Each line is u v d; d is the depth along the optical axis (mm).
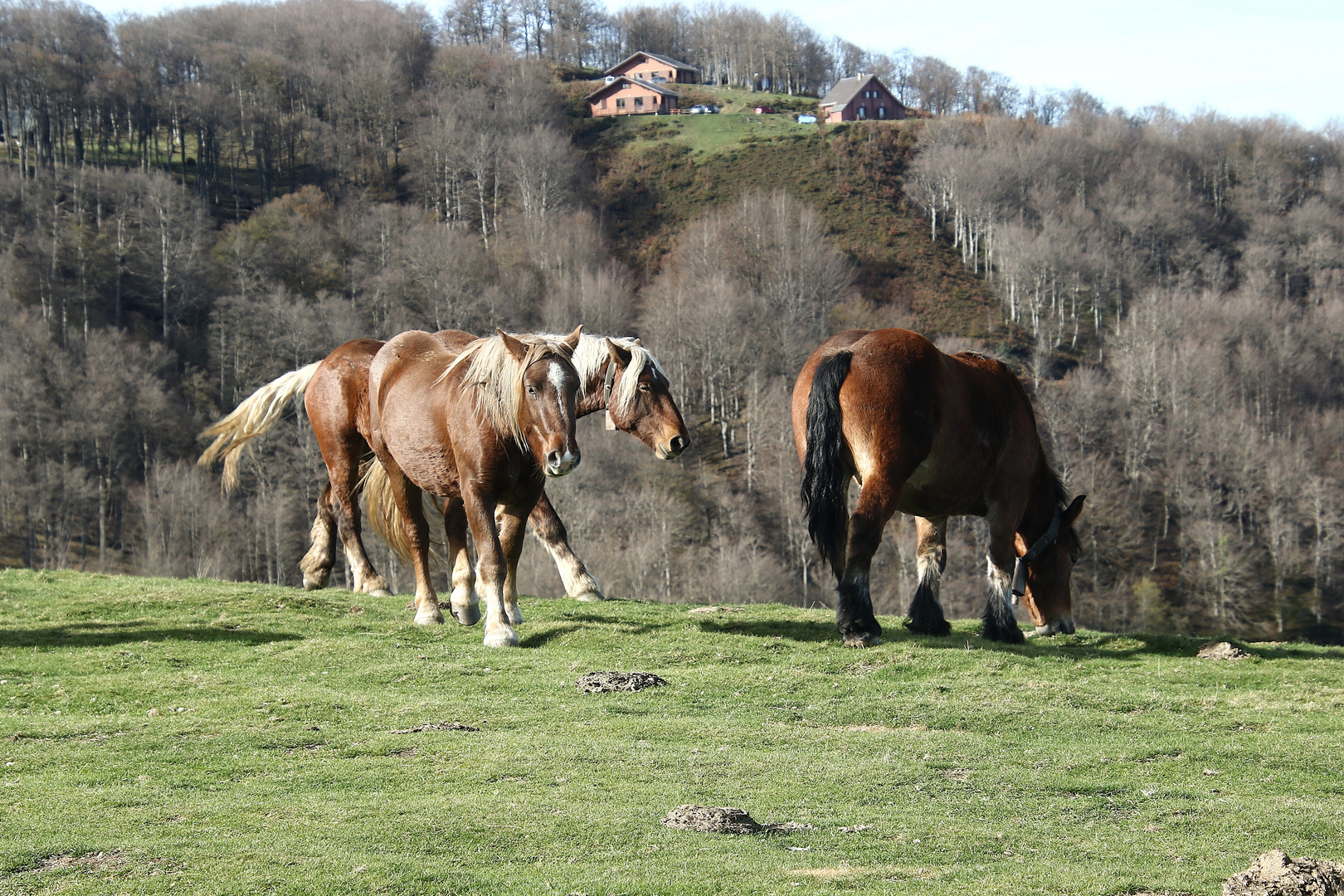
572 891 5125
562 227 112688
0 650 11266
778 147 138875
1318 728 8773
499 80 156750
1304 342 87688
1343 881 4996
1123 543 65562
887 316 102000
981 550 57125
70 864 5566
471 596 12328
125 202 92312
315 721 8664
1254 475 69938
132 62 123938
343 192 128000
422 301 95062
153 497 63938
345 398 13750
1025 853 5902
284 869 5434
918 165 128000
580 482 56594
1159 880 5410
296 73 141250
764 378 80562
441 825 6164
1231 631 60781
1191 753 8062
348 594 14289
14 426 64875
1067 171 125625
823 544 10625
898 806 6773
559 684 9844
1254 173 128625
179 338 87875
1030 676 10195
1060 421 75625
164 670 10516
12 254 84188
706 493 65562
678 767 7461
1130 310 100188
